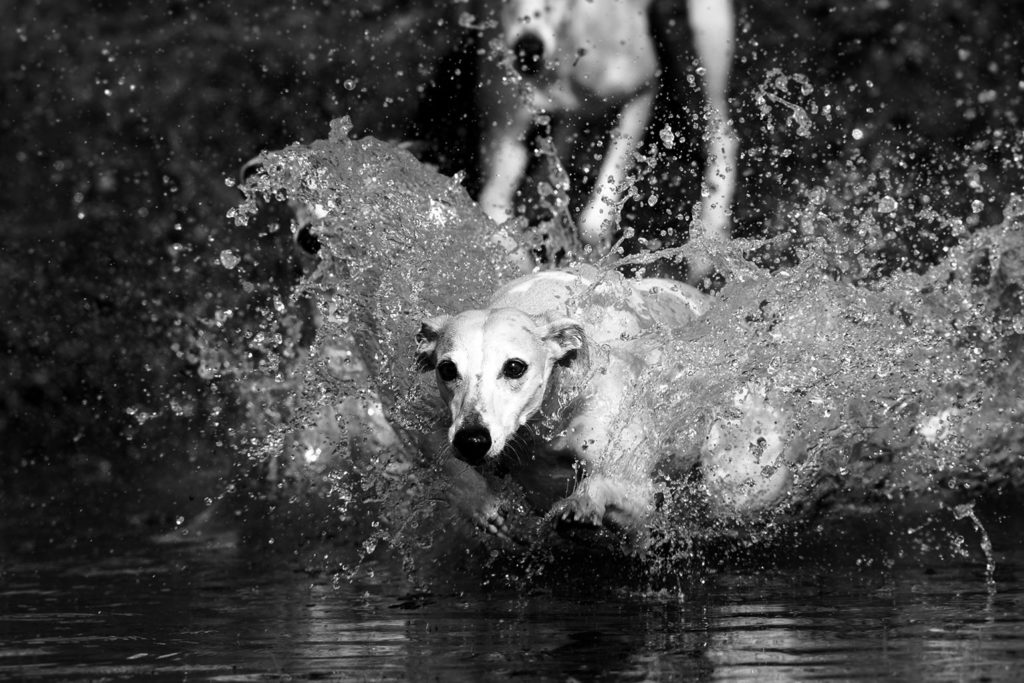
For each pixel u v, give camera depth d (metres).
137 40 21.34
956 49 20.56
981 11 20.77
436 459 8.80
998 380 10.20
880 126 19.53
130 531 11.49
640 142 12.15
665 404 8.80
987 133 18.36
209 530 11.29
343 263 10.28
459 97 12.47
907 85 20.33
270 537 10.86
